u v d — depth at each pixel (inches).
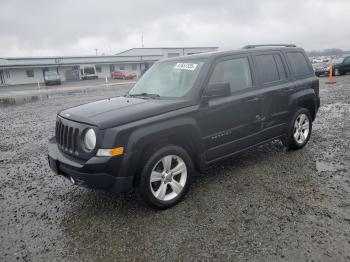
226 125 166.6
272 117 192.1
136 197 160.2
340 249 108.6
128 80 1710.1
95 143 129.6
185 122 146.5
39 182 191.0
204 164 160.7
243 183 168.2
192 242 118.1
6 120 454.9
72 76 2054.6
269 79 193.0
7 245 123.0
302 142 219.3
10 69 1841.8
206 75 159.9
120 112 139.3
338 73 935.0
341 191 152.8
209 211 140.5
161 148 142.4
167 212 142.5
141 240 121.3
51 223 138.8
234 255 109.2
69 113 151.3
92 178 129.5
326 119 325.4
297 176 173.5
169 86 170.9
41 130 357.4
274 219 130.4
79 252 116.0
